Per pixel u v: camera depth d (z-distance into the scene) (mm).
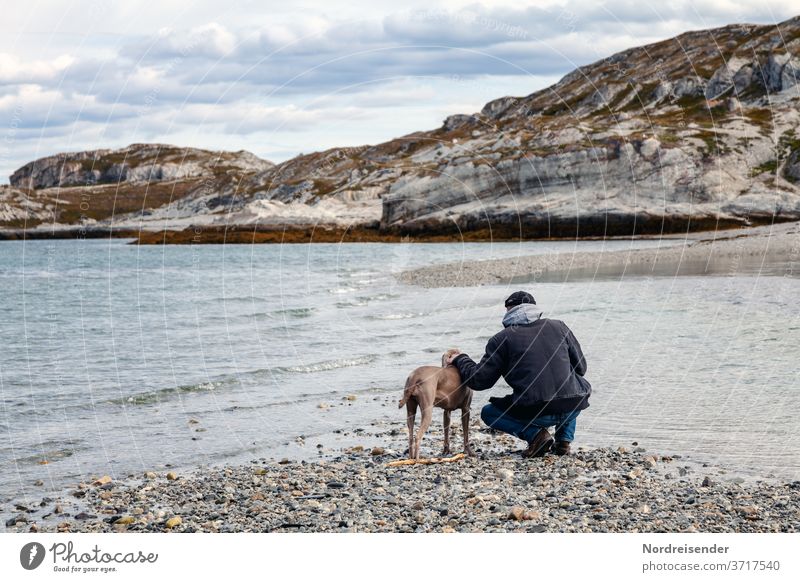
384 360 17078
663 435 10078
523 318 9406
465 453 9695
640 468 8734
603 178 75062
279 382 15031
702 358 14805
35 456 10180
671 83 101438
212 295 34562
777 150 76312
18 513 7895
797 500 7477
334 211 85312
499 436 10875
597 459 9125
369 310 26406
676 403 11633
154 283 43375
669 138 77312
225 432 11367
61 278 49188
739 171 73375
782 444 9484
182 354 18734
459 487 8172
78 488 8766
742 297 23578
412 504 7609
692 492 7773
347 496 7965
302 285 38656
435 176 80812
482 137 88562
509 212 75938
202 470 9453
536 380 9141
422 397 9320
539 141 82000
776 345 15742
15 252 85688
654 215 70500
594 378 13539
